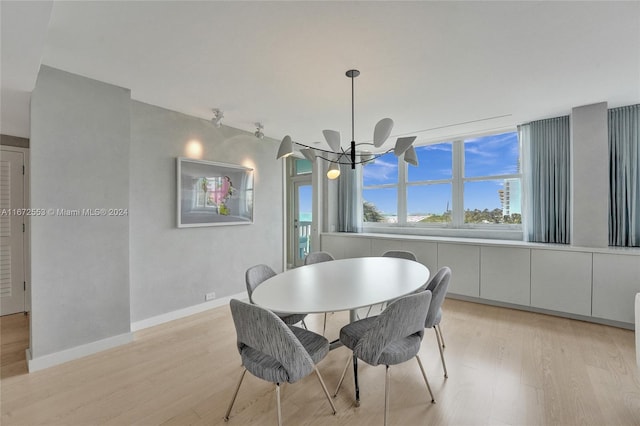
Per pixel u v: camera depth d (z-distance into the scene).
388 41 1.98
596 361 2.40
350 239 5.08
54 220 2.38
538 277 3.47
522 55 2.16
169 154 3.33
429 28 1.84
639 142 3.19
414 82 2.61
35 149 2.29
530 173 3.80
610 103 3.15
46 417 1.81
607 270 3.08
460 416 1.79
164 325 3.22
